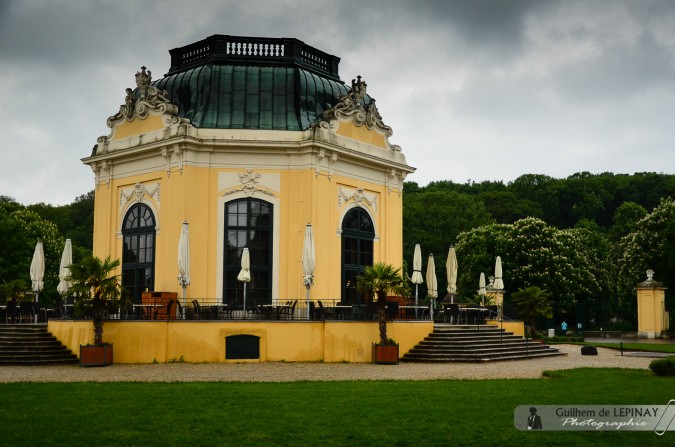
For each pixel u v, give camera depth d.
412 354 24.34
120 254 29.98
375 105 32.16
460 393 15.02
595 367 21.66
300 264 27.80
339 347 23.55
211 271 27.58
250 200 28.16
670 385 16.42
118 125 30.45
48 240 49.84
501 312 30.38
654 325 46.22
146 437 10.67
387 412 12.63
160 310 25.11
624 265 54.38
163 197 28.30
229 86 29.11
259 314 25.45
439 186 93.25
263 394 14.75
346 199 29.94
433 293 27.62
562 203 85.19
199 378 18.30
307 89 29.72
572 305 56.44
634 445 10.26
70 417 12.09
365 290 23.34
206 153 27.94
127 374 19.31
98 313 22.12
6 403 13.49
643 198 85.44
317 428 11.30
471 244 57.47
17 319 27.41
